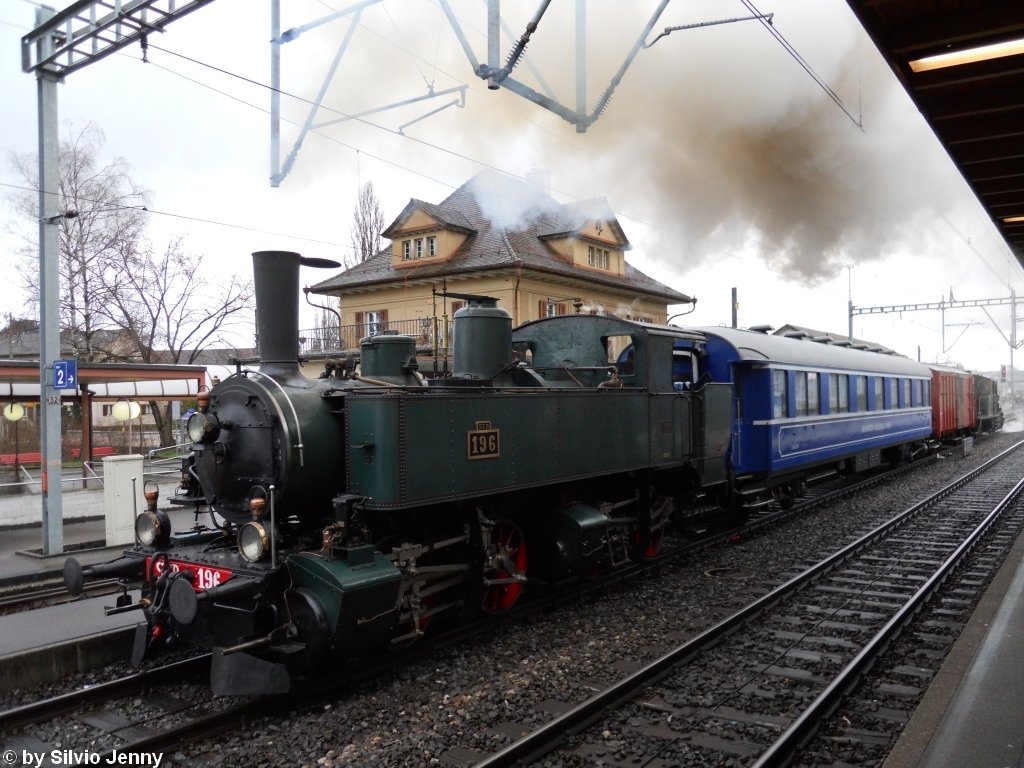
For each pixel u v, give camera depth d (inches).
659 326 403.2
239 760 184.9
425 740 191.5
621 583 352.2
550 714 206.7
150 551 251.4
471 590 284.0
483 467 269.0
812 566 372.5
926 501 562.6
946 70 244.5
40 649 239.1
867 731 195.3
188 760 186.9
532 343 406.3
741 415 478.6
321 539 245.6
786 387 521.7
